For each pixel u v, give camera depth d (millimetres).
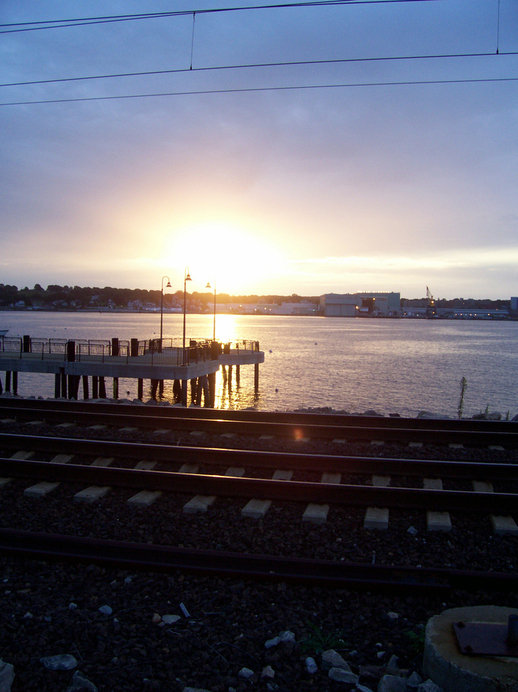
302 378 49906
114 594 4703
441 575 4777
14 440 8617
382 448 9023
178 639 4086
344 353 80875
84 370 27219
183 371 26109
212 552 5129
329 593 4738
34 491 6848
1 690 3537
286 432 9828
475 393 41125
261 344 100625
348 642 4121
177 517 6242
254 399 37094
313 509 6250
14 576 5020
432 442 9375
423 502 6270
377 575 4859
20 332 121938
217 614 4410
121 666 3803
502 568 5188
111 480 7004
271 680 3693
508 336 151500
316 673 3771
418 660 3875
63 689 3588
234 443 9305
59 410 11711
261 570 4992
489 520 6051
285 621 4324
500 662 3410
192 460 8016
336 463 7645
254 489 6609
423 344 107688
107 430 10133
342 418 10773
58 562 5254
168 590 4766
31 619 4297
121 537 5852
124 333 125625
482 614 3928
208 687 3633
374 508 6297
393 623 4316
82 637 4082
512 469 7320
